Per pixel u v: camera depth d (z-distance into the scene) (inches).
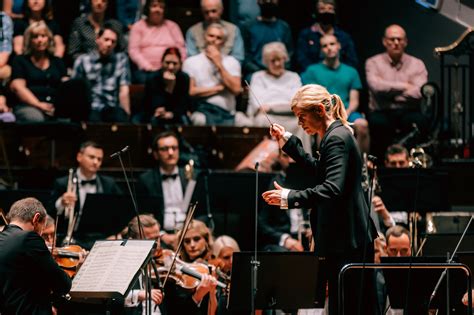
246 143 630.5
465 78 704.4
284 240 550.9
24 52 648.4
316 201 337.7
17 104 642.8
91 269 370.3
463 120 636.1
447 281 365.4
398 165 584.7
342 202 345.4
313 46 715.4
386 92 677.3
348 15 793.6
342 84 681.6
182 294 449.4
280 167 614.5
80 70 665.0
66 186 559.2
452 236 451.2
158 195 567.8
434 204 544.7
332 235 346.0
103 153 622.8
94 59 666.2
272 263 367.9
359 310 340.2
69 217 536.7
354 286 351.9
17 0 703.7
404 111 669.9
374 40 778.8
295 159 362.9
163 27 704.4
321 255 349.1
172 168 579.5
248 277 369.1
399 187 543.8
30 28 647.1
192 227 483.2
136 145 625.9
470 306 354.3
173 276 448.8
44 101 644.1
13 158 610.2
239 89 666.2
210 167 627.2
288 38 718.5
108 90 664.4
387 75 687.1
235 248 489.4
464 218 527.8
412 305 396.2
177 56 645.9
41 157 612.7
